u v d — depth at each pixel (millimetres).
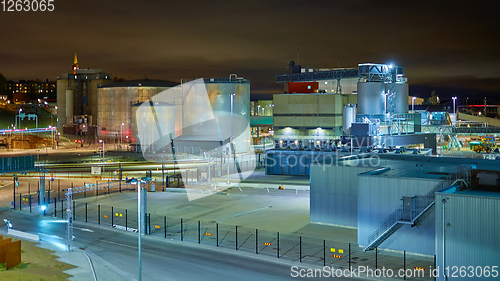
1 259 35844
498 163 49562
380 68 96500
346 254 38656
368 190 40906
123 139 168750
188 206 60531
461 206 31797
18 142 159250
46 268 35750
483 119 192750
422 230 37750
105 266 36500
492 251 30750
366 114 94188
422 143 94312
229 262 36969
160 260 37906
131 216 54844
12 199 67688
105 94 172375
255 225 49219
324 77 130000
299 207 58594
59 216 56156
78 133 192875
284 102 124562
